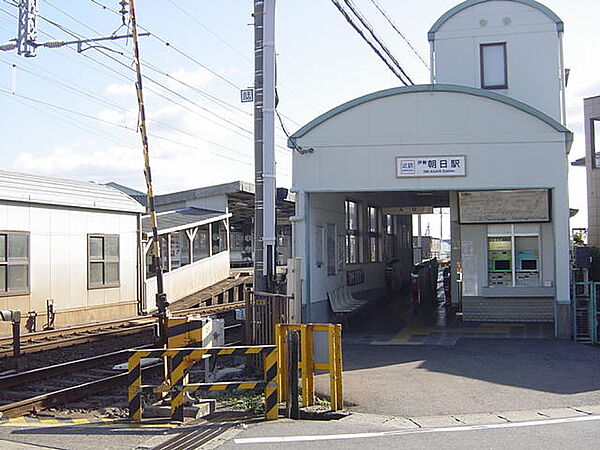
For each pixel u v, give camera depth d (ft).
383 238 86.58
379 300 81.92
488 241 59.67
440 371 37.14
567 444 22.25
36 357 44.86
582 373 35.86
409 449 22.12
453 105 50.52
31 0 45.65
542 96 63.05
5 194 55.88
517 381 34.09
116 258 70.23
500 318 59.26
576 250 50.57
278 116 42.22
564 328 49.06
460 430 24.94
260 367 37.45
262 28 40.75
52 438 24.30
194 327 29.37
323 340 29.48
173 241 82.07
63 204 62.13
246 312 39.09
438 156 50.49
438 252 218.79
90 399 33.86
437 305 75.31
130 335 56.08
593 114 83.61
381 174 51.11
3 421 27.99
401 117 50.98
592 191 83.76
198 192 101.14
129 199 73.41
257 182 40.65
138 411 27.09
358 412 28.73
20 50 45.83
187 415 28.04
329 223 59.98
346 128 51.55
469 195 58.70
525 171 49.67
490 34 64.28
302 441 23.44
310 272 52.60
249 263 133.90
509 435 23.86
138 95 54.70
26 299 57.93
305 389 29.60
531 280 58.75
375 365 39.52
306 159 51.98
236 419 27.71
